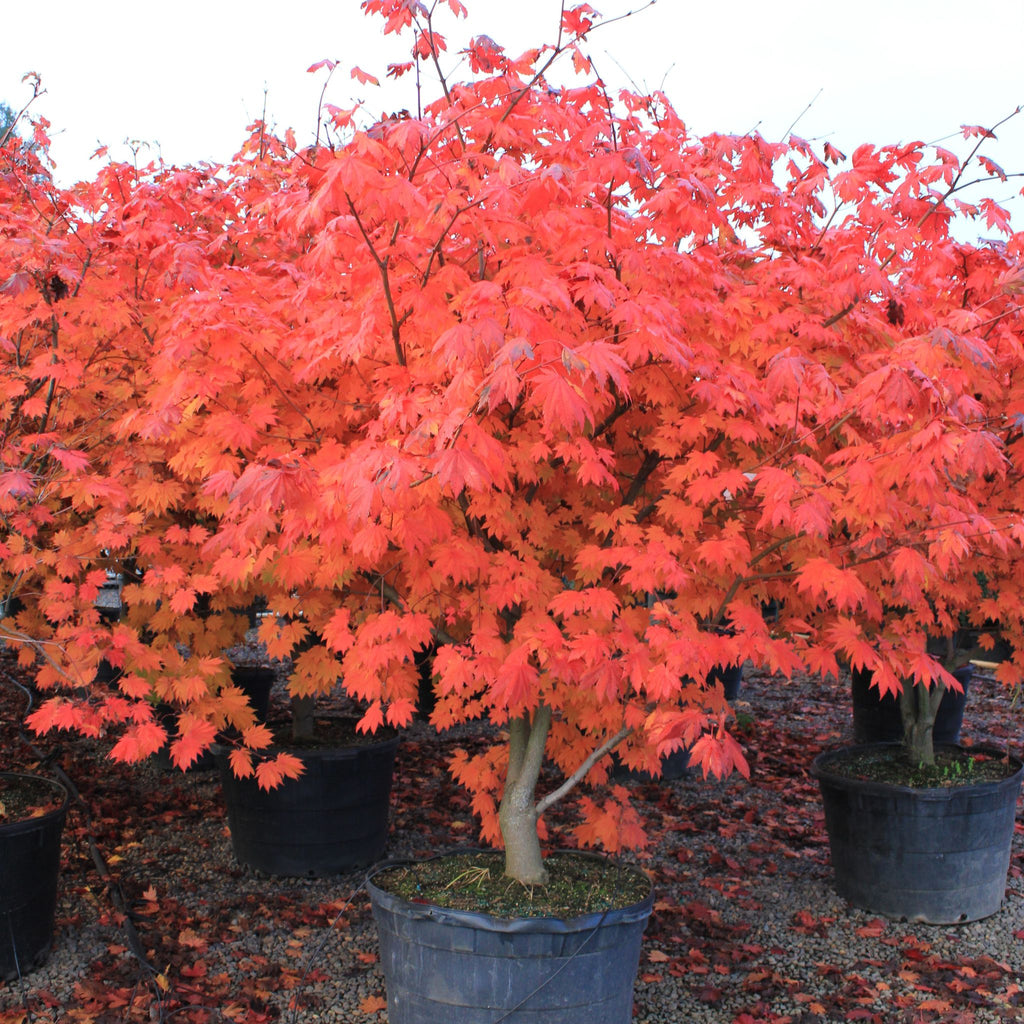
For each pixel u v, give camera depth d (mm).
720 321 3664
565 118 3611
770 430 3770
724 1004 3973
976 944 4547
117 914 4703
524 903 3496
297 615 4500
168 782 6969
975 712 9398
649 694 3648
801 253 4328
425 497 3045
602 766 4230
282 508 3488
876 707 7934
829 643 3621
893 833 4766
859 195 4316
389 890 3592
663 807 6504
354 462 2785
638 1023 3814
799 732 8680
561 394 2611
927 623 4730
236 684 7586
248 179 5590
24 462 4113
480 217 3105
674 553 3676
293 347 3463
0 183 5008
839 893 5066
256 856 5297
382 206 2830
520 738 4074
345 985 4102
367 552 2998
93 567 4473
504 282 3219
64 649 3926
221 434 3533
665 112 4316
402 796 6754
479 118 3523
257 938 4523
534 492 3930
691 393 3428
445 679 3250
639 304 3225
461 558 3365
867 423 3445
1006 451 4137
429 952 3309
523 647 3303
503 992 3227
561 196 3291
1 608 4523
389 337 3309
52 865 4262
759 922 4754
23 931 4133
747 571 3555
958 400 3141
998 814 4785
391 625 3449
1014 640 4898
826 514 3061
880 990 4070
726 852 5715
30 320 3881
